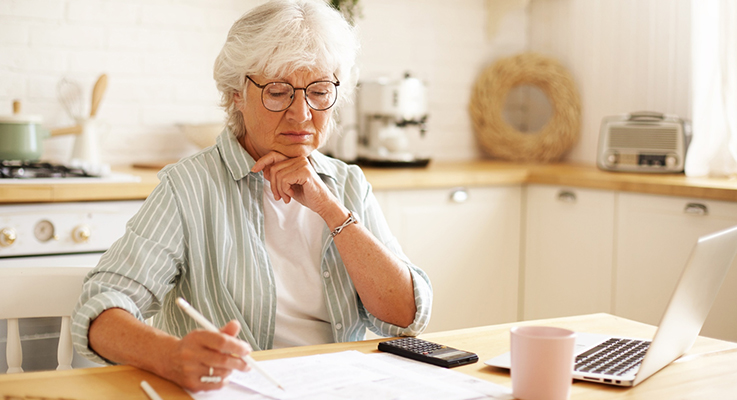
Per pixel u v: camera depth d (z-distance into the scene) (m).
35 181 1.92
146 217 1.12
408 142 2.83
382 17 3.08
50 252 1.91
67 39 2.49
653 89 2.83
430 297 1.20
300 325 1.24
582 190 2.54
